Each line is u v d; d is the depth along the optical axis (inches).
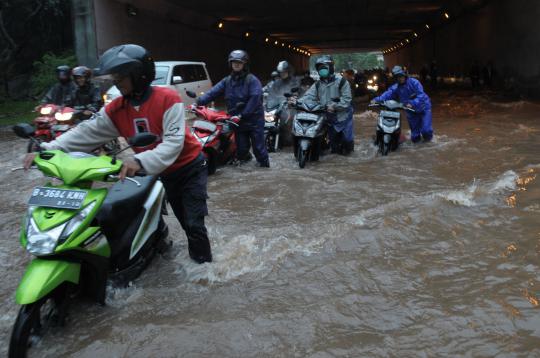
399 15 1462.8
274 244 176.1
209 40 1331.2
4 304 142.9
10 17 894.4
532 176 251.0
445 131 439.2
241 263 161.3
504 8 965.8
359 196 234.7
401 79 357.4
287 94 343.9
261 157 309.4
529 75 825.5
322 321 125.6
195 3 1042.1
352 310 130.4
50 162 119.1
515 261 154.6
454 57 1432.1
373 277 148.7
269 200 234.1
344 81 331.9
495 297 133.2
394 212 201.3
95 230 121.8
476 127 457.4
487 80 1032.8
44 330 126.0
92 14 733.9
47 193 118.2
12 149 416.8
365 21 1574.8
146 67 128.9
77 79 337.7
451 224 187.3
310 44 2527.1
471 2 1164.5
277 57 2256.4
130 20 853.2
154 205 157.5
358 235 179.0
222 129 300.0
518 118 519.2
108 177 117.7
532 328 118.2
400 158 322.7
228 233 190.4
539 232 175.5
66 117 324.5
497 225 184.4
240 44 1646.2
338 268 154.8
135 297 141.8
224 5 1088.8
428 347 112.6
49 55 823.1
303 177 276.5
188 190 150.8
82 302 139.0
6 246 188.7
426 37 1851.6
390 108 344.8
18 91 852.6
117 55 125.3
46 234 111.4
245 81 294.7
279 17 1371.8
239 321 126.3
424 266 154.8
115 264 143.2
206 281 150.6
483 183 245.1
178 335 121.4
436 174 272.5
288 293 141.2
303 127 313.3
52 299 128.1
